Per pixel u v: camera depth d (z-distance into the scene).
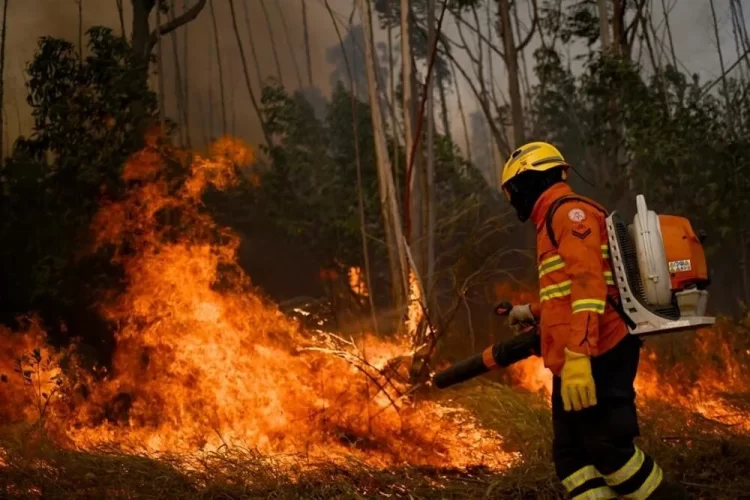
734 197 8.80
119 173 7.04
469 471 3.88
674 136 8.89
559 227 2.64
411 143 6.16
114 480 3.52
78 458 3.85
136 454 4.05
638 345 2.73
